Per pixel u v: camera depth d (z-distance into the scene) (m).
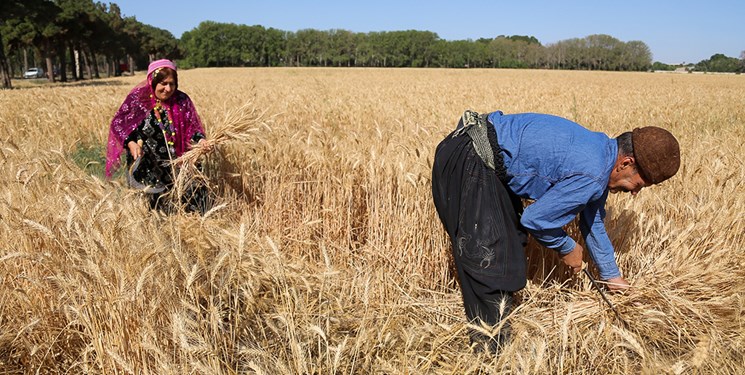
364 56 147.88
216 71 76.50
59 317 2.99
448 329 2.88
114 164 4.87
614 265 3.27
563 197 2.78
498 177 2.95
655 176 2.68
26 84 55.06
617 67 136.38
